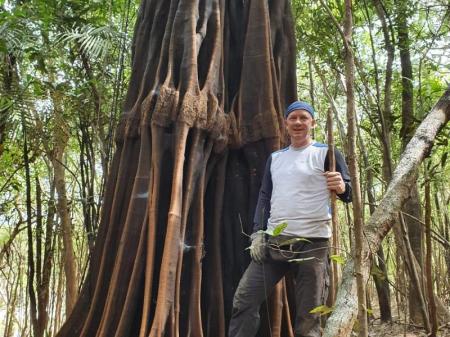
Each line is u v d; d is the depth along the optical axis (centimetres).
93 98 767
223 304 537
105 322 506
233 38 624
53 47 741
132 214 527
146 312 479
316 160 428
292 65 630
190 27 564
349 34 250
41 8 728
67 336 554
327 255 428
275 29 623
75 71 784
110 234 555
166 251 484
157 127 530
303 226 423
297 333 418
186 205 513
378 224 280
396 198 291
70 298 738
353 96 243
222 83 581
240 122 575
